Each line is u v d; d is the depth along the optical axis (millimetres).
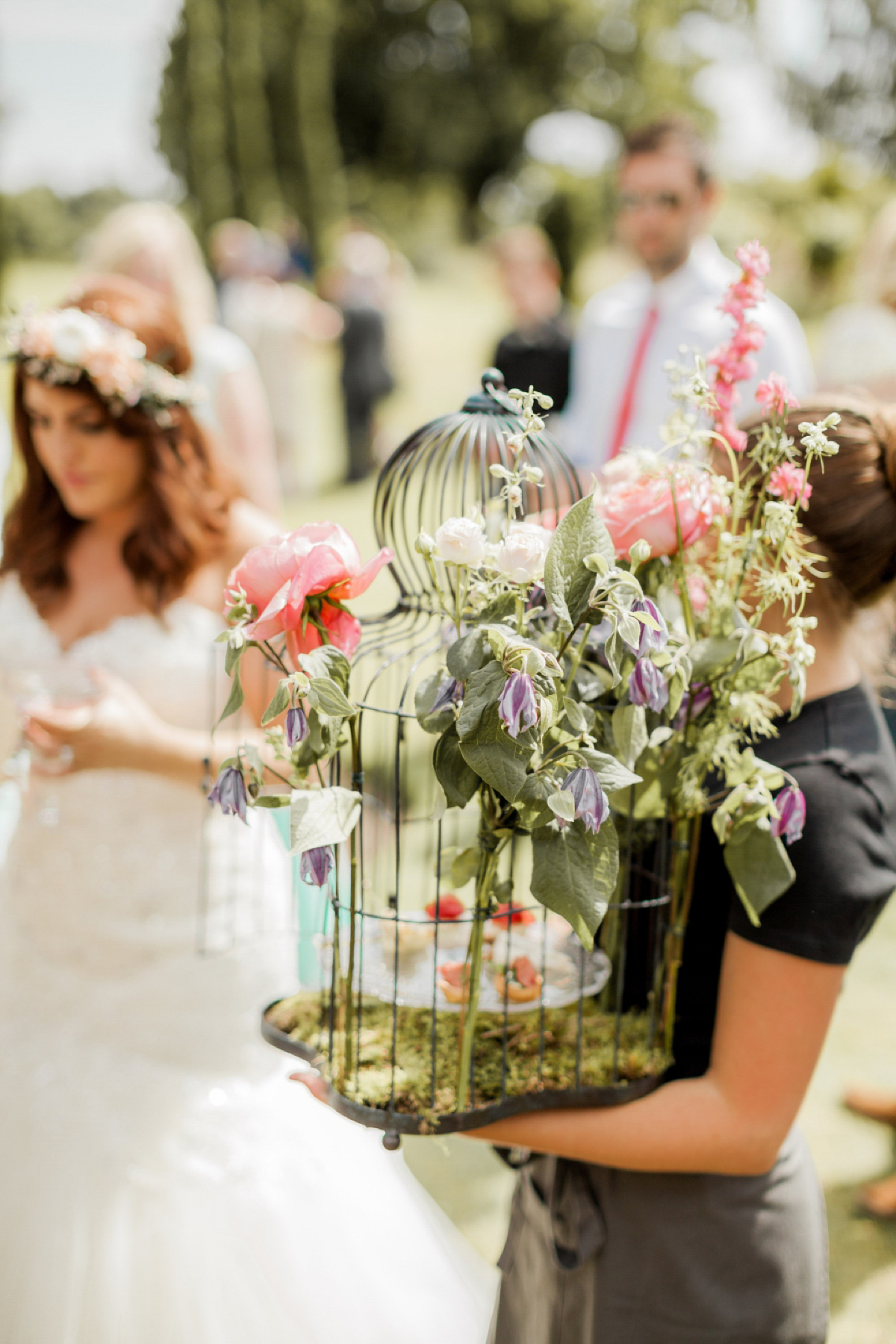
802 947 1113
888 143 25156
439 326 20297
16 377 1901
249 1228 1748
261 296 8469
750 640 1072
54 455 1873
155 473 1916
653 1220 1254
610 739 1072
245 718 2105
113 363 1798
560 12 37312
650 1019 1278
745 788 1080
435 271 33750
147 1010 1886
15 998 1914
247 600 1067
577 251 17156
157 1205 1735
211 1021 1900
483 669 957
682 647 1049
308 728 1027
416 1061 1246
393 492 1305
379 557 1026
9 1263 1717
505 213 40312
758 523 1133
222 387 3414
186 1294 1702
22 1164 1771
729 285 1131
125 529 1983
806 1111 2781
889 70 25047
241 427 3451
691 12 36625
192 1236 1726
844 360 3064
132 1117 1797
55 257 38188
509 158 39656
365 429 9695
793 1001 1126
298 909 1823
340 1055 1256
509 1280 1470
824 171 19000
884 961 3404
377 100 38656
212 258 16016
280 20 27875
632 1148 1169
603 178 20000
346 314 9570
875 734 1222
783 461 1144
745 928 1149
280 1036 1328
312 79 28141
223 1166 1777
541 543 979
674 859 1207
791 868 1085
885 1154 2645
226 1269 1725
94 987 1899
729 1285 1241
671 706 1046
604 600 975
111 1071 1847
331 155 28797
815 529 1192
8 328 1839
